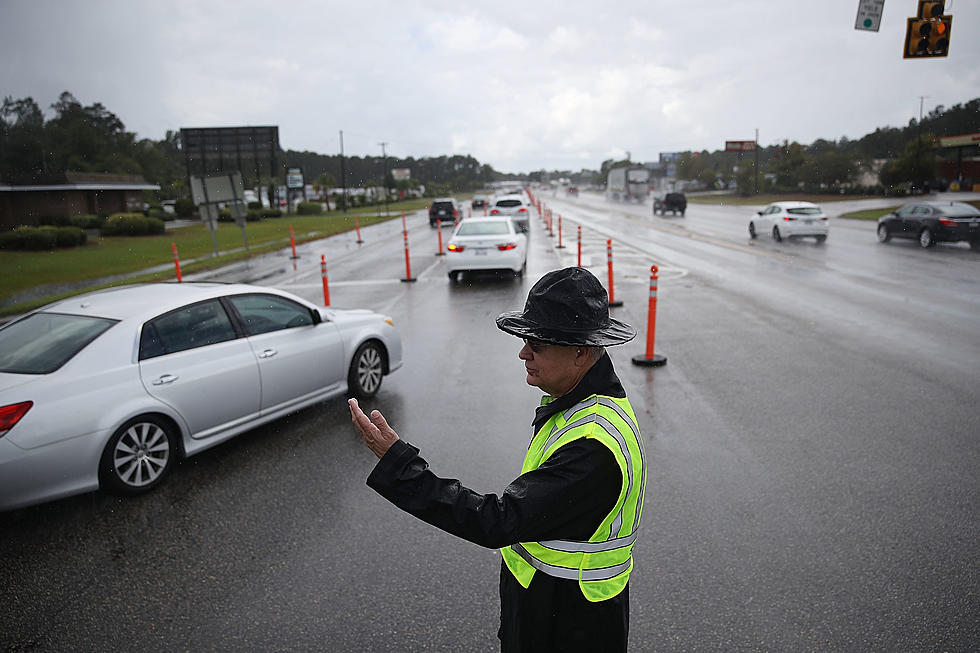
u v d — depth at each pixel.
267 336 6.11
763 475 5.08
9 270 21.94
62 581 3.88
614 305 12.23
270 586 3.79
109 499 4.95
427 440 6.01
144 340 5.18
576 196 111.31
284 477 5.28
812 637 3.24
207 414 5.48
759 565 3.87
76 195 45.31
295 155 155.25
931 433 5.82
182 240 34.78
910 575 3.72
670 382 7.52
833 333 9.70
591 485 1.58
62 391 4.64
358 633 3.37
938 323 10.11
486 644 3.27
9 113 77.00
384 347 7.39
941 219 19.97
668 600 3.56
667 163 142.12
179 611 3.58
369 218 54.88
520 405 6.94
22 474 4.39
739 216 44.75
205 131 60.34
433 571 3.92
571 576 1.65
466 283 16.00
